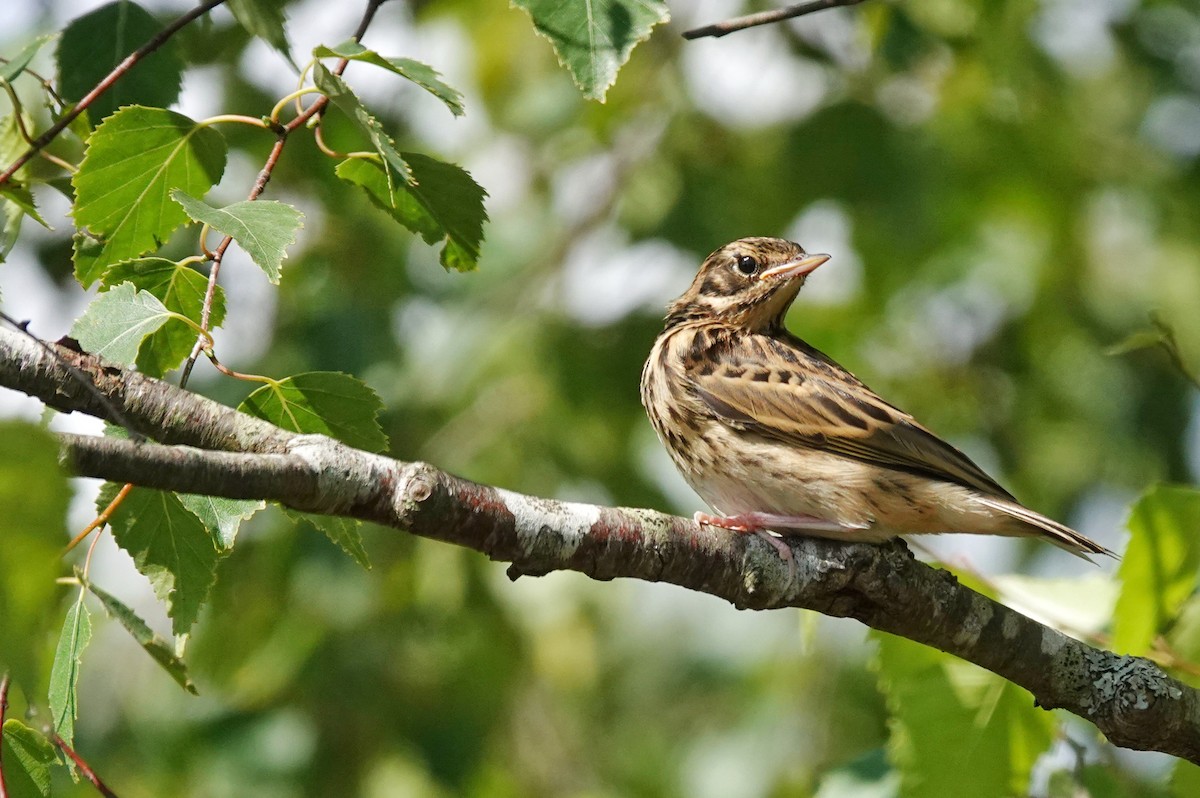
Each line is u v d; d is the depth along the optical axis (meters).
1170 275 17.45
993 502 8.60
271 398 6.56
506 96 16.92
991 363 17.30
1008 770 8.28
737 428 9.30
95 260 7.15
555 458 15.24
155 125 6.86
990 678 8.28
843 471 8.89
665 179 15.96
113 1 8.11
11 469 4.37
